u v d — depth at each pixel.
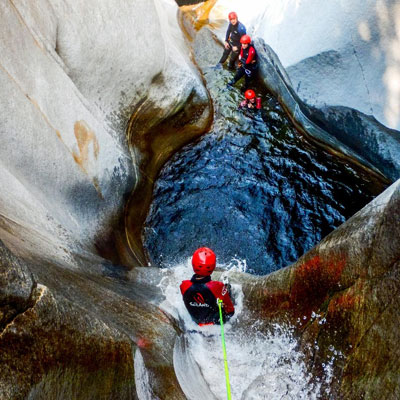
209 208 7.24
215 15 10.68
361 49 6.59
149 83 7.20
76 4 5.77
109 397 2.78
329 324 3.58
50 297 2.52
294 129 8.11
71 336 2.58
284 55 8.01
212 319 4.70
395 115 6.36
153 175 7.53
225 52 9.02
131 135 7.09
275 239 6.86
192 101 7.98
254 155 7.83
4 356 2.12
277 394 3.71
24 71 4.86
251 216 7.12
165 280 5.53
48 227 4.52
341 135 7.34
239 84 8.88
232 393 4.08
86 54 5.94
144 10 7.00
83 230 5.46
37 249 3.72
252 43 8.76
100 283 4.34
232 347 4.49
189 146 8.05
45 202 4.86
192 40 9.82
